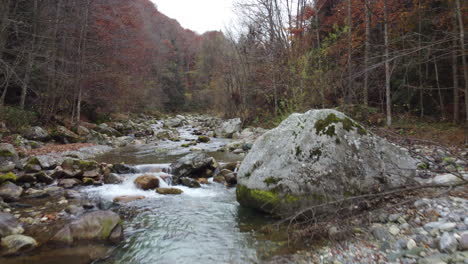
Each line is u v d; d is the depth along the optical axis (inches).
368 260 115.1
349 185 163.0
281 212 173.0
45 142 510.3
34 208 200.7
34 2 542.6
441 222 127.6
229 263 127.6
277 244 142.1
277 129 204.5
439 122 448.5
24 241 138.2
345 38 481.4
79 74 656.4
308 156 173.9
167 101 1820.9
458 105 424.2
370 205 157.4
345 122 181.2
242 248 141.3
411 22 444.8
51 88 625.6
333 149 171.5
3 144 342.6
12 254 131.3
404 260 109.7
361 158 170.6
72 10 686.5
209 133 852.0
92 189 261.0
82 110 831.1
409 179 163.0
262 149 200.7
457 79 442.0
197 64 2228.1
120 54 957.2
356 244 128.7
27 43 538.9
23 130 497.4
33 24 526.9
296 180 170.7
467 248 106.1
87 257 132.9
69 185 266.2
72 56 677.9
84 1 679.1
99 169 314.2
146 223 180.1
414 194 162.9
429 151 274.4
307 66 478.0
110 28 907.4
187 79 2341.3
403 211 145.4
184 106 1987.0
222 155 446.3
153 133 830.5
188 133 879.7
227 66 1087.6
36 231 160.4
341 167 167.2
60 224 172.1
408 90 499.2
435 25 413.7
